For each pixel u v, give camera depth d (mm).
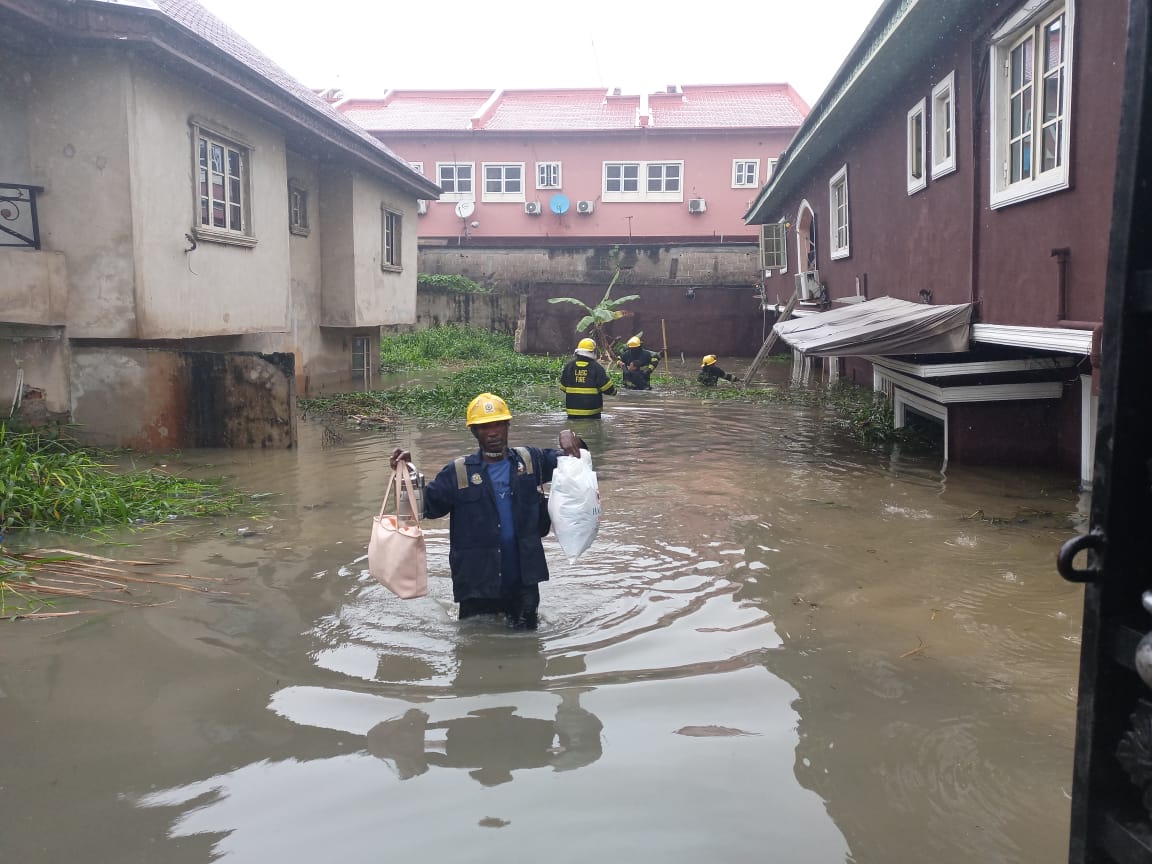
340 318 16766
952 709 3693
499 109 34562
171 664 4211
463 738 3482
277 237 13289
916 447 10336
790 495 7777
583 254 28906
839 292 15703
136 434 10133
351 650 4395
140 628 4680
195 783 3150
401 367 21672
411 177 18547
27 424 9555
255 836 2834
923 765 3250
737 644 4441
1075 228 6742
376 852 2748
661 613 4898
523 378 18078
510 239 30422
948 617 4781
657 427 12070
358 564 5844
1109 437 1737
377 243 17875
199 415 10203
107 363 10039
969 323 8773
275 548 6211
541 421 12602
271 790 3107
